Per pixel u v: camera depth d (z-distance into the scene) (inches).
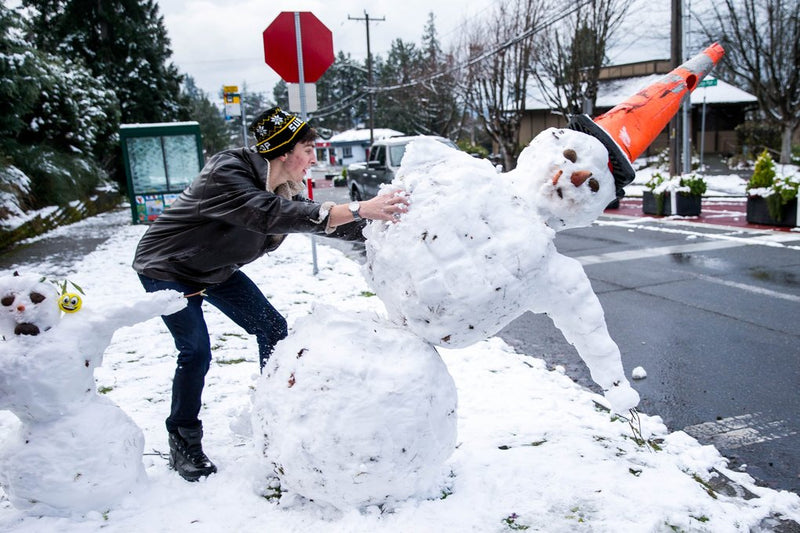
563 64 988.6
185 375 108.0
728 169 1075.3
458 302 86.9
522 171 100.3
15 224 520.4
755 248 362.6
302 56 293.6
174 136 636.7
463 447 120.5
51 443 94.4
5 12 569.9
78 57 1114.7
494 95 1115.3
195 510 99.7
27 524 94.5
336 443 86.5
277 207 95.3
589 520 94.2
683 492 101.9
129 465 100.9
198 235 105.1
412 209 89.6
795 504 106.0
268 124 103.7
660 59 1459.2
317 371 88.3
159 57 1252.5
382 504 96.5
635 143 100.3
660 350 198.2
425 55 2043.6
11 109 598.2
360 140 2674.7
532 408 142.1
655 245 389.4
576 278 95.6
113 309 99.2
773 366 180.1
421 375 89.7
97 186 930.7
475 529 91.9
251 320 123.3
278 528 93.7
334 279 303.6
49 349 93.2
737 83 1325.0
